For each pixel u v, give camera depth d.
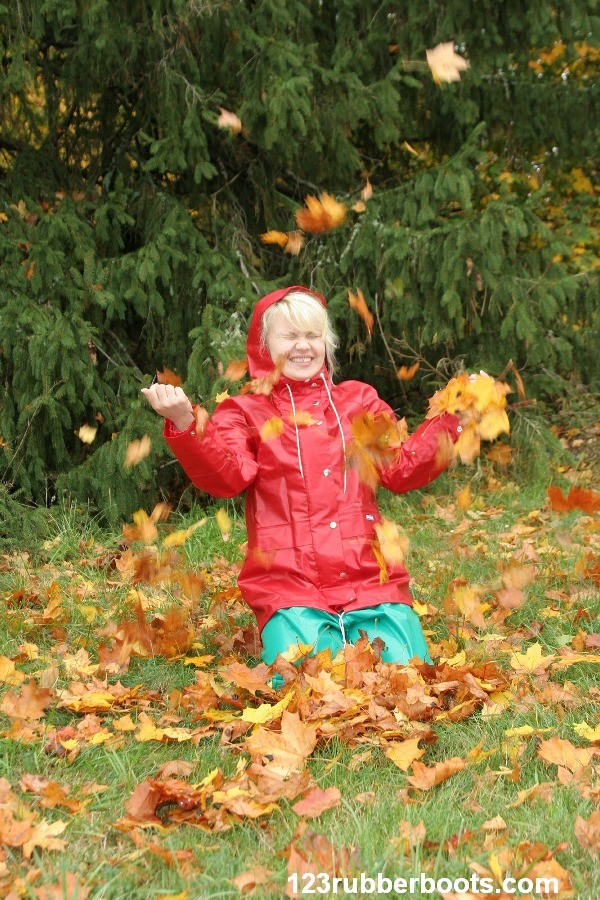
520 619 3.32
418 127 6.00
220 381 4.62
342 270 5.35
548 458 5.76
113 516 4.64
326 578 2.74
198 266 5.12
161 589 3.67
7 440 4.70
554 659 2.89
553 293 5.34
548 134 6.10
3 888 1.73
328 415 2.94
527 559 4.00
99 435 5.20
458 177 5.14
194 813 2.00
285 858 1.84
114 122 5.77
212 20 4.90
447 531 4.67
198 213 5.80
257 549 2.79
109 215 5.32
